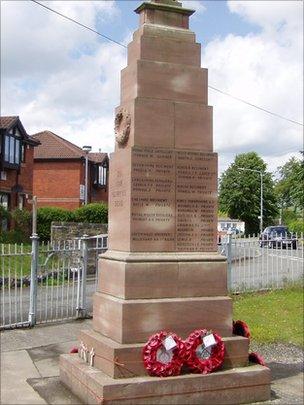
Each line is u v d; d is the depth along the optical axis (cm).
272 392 774
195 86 796
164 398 673
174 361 691
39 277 1427
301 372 904
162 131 770
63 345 1018
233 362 738
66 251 1269
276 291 1516
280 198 8425
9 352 961
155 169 760
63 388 759
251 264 1593
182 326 737
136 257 734
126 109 782
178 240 766
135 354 691
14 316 1227
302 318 1257
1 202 3753
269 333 1134
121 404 655
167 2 812
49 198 4994
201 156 786
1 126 3694
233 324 786
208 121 796
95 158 5325
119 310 716
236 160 8412
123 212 764
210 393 694
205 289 764
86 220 3456
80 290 1250
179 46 796
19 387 764
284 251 1636
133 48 800
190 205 776
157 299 735
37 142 4200
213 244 785
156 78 775
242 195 8231
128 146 766
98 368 720
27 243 3109
